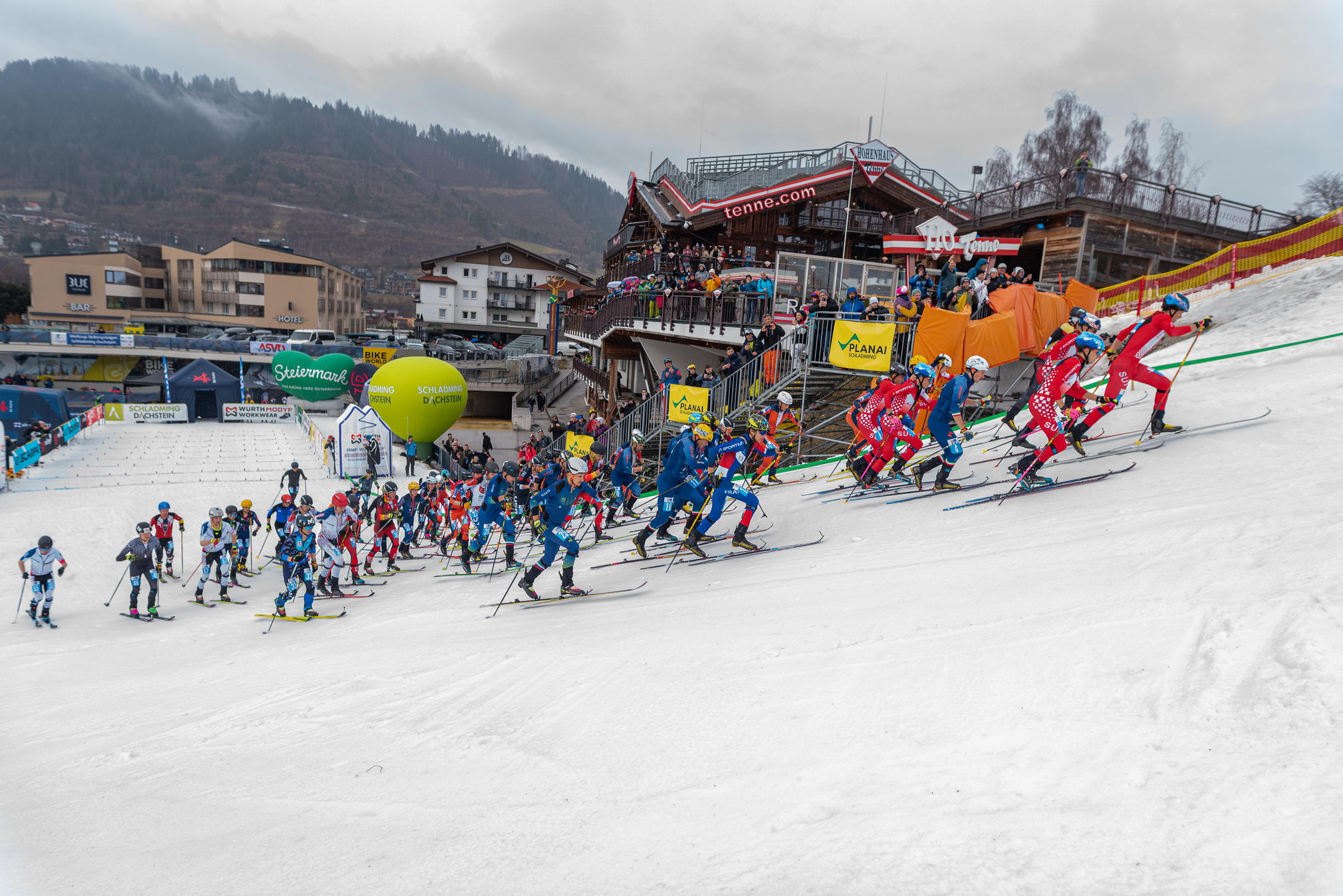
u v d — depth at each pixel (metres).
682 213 31.23
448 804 4.03
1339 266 15.02
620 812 3.59
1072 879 2.48
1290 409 8.89
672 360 26.78
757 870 2.85
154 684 8.38
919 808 3.13
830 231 28.78
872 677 4.62
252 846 3.78
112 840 4.03
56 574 12.44
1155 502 6.95
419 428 32.66
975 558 6.67
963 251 18.19
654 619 7.20
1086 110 38.56
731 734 4.27
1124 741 3.33
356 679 7.05
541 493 9.12
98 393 45.78
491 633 8.06
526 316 81.44
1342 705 3.11
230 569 14.08
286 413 37.34
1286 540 5.06
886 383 10.38
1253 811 2.65
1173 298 8.39
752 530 10.59
